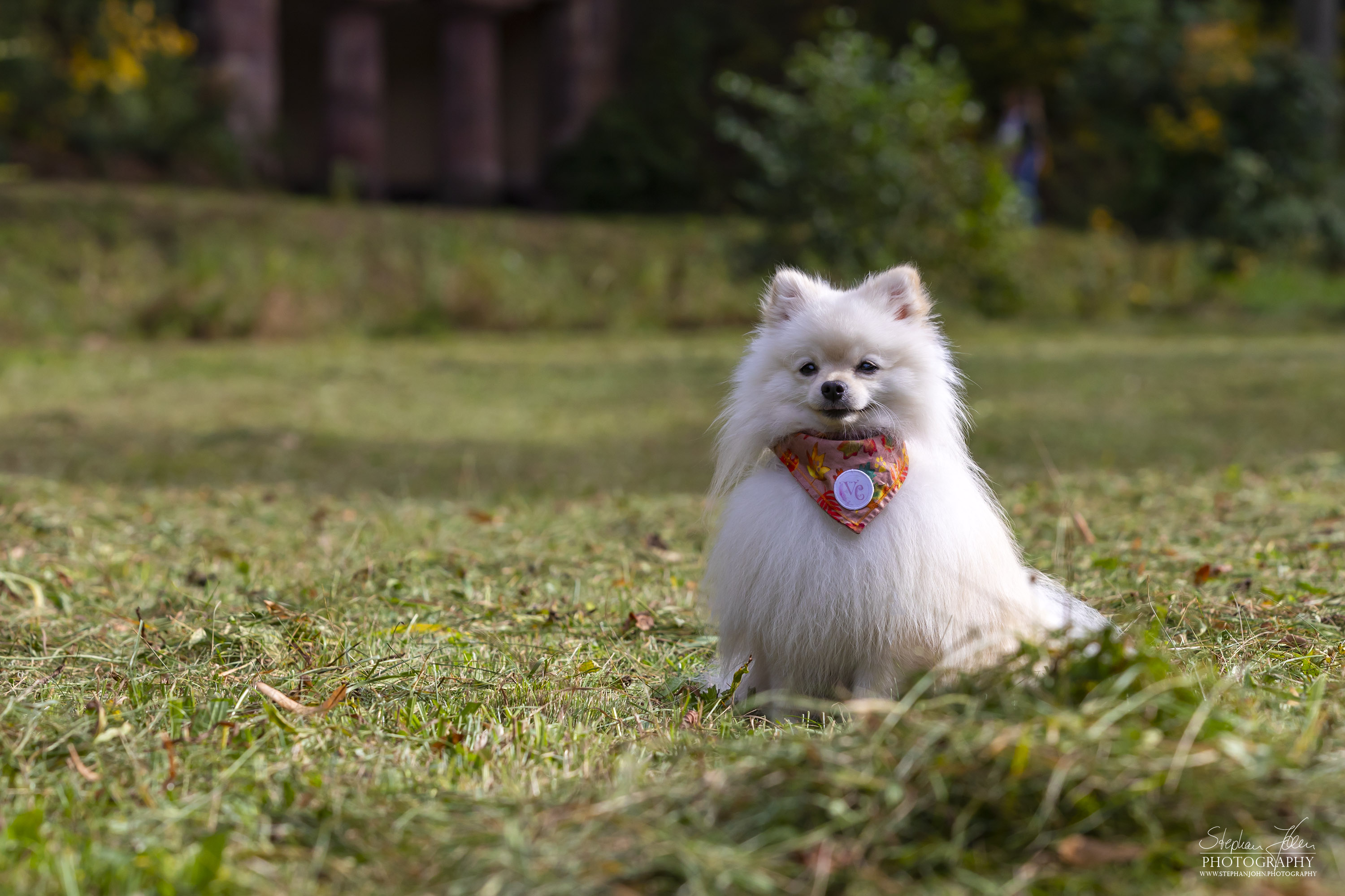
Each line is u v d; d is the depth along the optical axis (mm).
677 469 8523
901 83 18016
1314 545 5250
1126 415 10156
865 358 3578
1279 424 9391
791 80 22219
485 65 21609
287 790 2660
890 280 3740
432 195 24234
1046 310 18672
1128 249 19859
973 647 3330
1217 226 20812
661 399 11797
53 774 2838
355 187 20531
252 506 6965
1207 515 6160
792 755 2477
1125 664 2551
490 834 2334
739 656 3641
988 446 8867
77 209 16281
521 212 20891
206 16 20078
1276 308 18812
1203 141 21188
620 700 3594
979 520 3479
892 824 2223
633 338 16719
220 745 3010
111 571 5309
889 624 3344
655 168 21859
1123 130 21578
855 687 3473
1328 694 3055
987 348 14938
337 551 5754
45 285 15422
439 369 13539
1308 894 2027
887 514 3402
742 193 18891
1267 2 25688
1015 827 2227
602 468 8578
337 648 3992
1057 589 3961
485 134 21703
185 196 17438
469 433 10094
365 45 20625
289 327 16156
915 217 17609
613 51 22734
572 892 2119
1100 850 2150
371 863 2344
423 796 2637
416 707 3354
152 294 15828
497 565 5535
